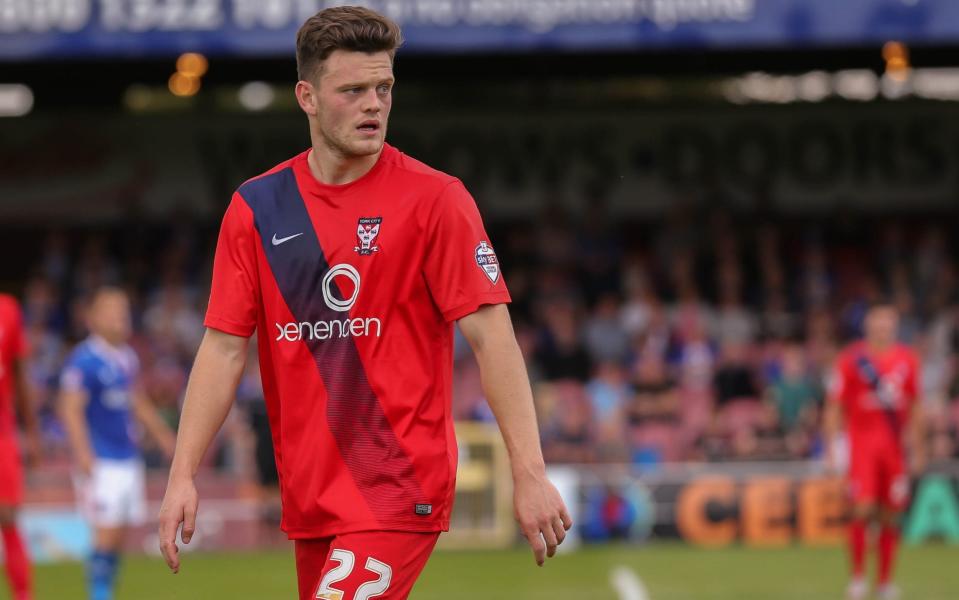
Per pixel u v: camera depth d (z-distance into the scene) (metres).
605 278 65.94
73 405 30.92
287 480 12.46
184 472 12.10
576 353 58.19
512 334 12.05
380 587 11.87
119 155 68.56
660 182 69.44
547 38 45.25
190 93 67.75
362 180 12.29
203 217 68.44
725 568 37.88
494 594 33.12
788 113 69.19
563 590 33.78
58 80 64.75
